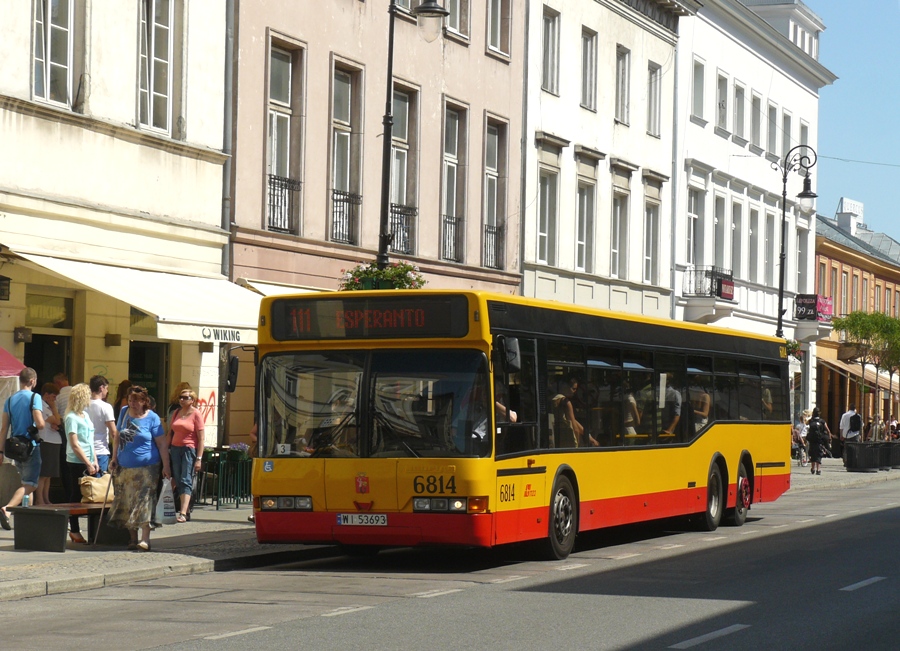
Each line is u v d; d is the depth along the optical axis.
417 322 14.96
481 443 14.68
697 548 18.33
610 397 17.92
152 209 23.14
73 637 10.35
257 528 15.32
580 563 16.17
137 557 15.37
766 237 54.97
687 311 46.28
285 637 10.34
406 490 14.70
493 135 35.16
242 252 25.38
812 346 58.69
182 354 24.27
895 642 10.48
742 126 51.81
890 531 21.45
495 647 9.98
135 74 22.77
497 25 35.16
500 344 14.80
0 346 20.16
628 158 42.31
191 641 10.12
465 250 33.28
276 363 15.49
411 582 14.16
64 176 21.05
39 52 20.72
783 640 10.52
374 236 29.67
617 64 41.91
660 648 10.04
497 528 14.80
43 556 15.29
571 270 38.53
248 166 25.64
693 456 20.55
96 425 18.91
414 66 31.00
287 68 27.20
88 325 22.12
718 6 48.38
